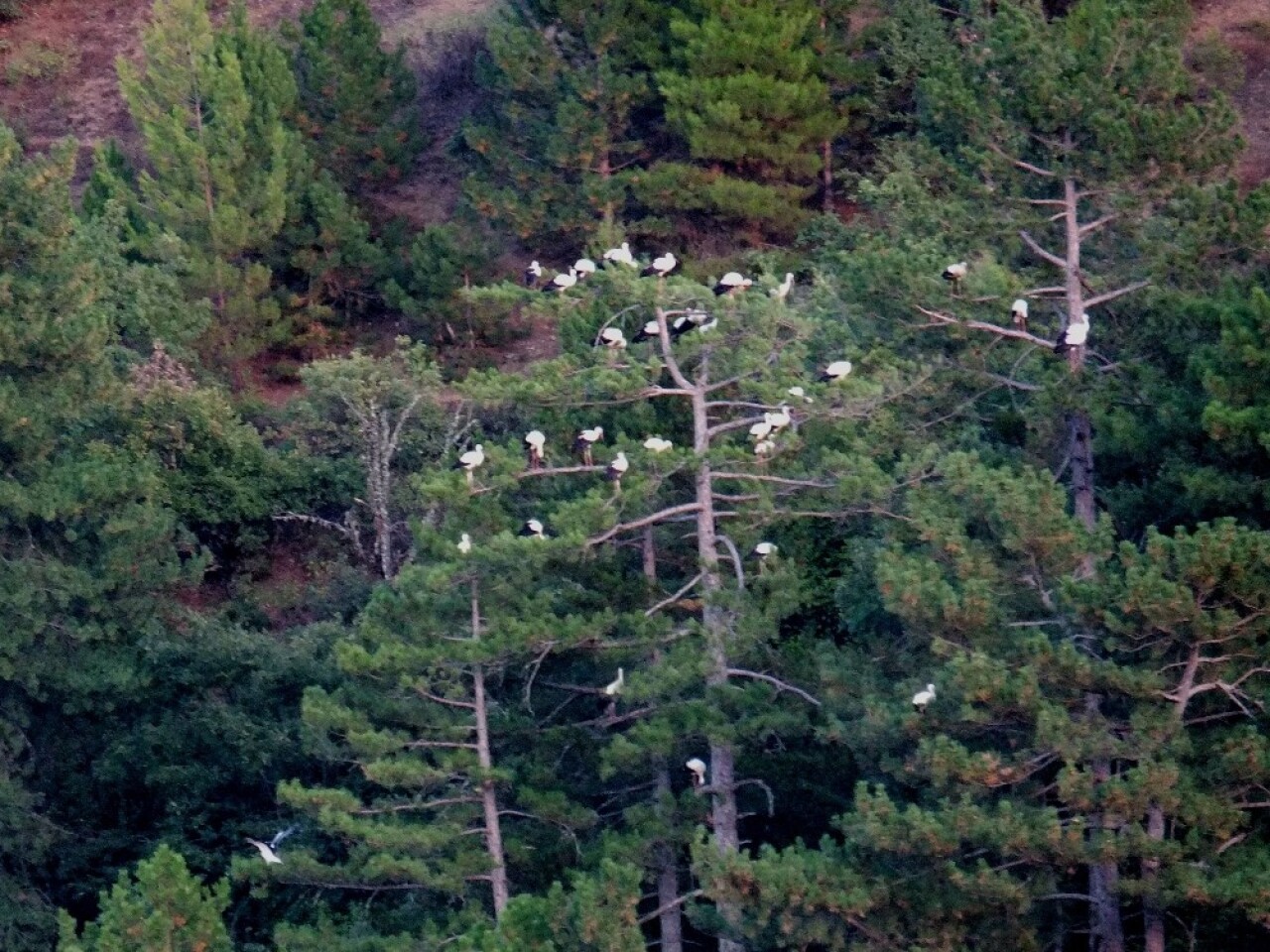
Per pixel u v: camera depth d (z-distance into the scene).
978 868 41.53
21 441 61.75
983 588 42.72
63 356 62.66
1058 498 42.66
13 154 64.38
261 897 51.25
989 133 54.28
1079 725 40.59
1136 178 52.88
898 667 49.22
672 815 49.81
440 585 47.59
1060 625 44.22
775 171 84.69
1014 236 55.19
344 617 72.25
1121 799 39.31
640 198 84.12
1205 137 52.72
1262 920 39.12
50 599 63.44
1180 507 46.84
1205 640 39.97
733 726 48.47
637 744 48.66
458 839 50.41
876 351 52.47
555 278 53.91
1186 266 51.56
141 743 63.22
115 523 63.47
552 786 51.75
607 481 51.72
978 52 56.09
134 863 63.25
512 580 49.84
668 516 52.72
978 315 53.19
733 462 50.75
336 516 80.38
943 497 47.22
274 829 61.53
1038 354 53.59
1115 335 54.03
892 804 40.88
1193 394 48.25
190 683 64.38
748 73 83.12
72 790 64.88
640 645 50.62
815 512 50.59
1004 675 40.72
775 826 53.75
